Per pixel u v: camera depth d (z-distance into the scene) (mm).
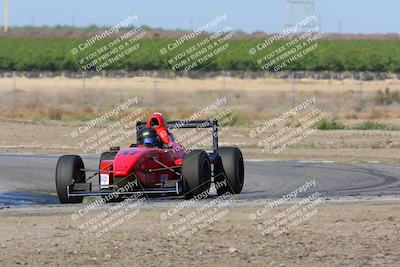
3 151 116500
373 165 98250
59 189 63750
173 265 40938
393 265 40594
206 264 41062
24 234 49844
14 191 76812
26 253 44094
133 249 44969
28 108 197125
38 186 80938
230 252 43844
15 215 57938
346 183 81438
